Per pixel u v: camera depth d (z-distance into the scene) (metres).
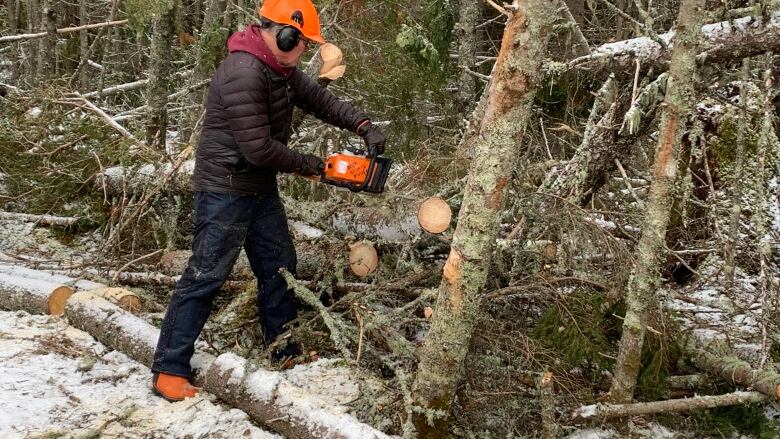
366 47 6.13
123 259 4.27
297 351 3.19
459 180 3.50
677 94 2.40
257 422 2.63
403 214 3.58
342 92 6.14
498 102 2.16
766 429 2.79
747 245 4.11
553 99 5.30
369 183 2.85
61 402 2.69
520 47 2.06
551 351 2.92
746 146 4.14
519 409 2.84
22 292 3.59
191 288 2.82
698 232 4.26
